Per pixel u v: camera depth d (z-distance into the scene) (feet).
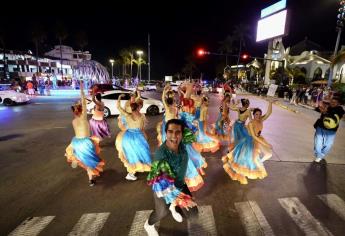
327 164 20.13
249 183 16.24
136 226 11.60
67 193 14.66
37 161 19.90
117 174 17.35
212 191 15.06
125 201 13.78
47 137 27.43
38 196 14.32
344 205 13.80
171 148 8.46
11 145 24.36
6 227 11.53
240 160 15.94
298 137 29.27
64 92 97.81
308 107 62.44
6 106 55.62
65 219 12.12
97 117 26.16
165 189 8.05
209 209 13.08
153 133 29.89
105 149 23.32
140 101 19.22
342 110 19.57
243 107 19.02
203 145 21.67
